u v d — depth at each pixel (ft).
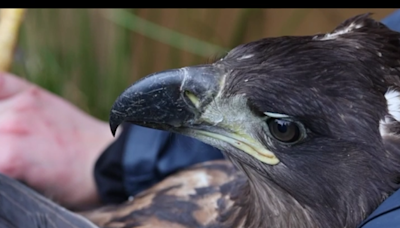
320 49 3.52
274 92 3.50
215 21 5.53
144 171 4.26
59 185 4.42
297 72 3.50
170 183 4.06
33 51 5.19
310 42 3.55
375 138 3.51
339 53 3.52
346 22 3.64
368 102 3.50
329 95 3.49
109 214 4.05
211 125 3.58
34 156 4.38
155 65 5.48
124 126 4.37
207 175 4.04
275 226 3.71
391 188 3.53
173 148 4.24
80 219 3.77
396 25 3.93
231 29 5.50
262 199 3.71
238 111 3.56
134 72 5.46
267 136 3.55
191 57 5.32
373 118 3.50
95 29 5.29
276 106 3.50
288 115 3.50
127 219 3.99
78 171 4.43
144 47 5.42
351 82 3.50
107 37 5.26
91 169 4.44
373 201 3.54
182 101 3.57
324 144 3.51
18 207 3.86
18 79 4.48
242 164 3.67
